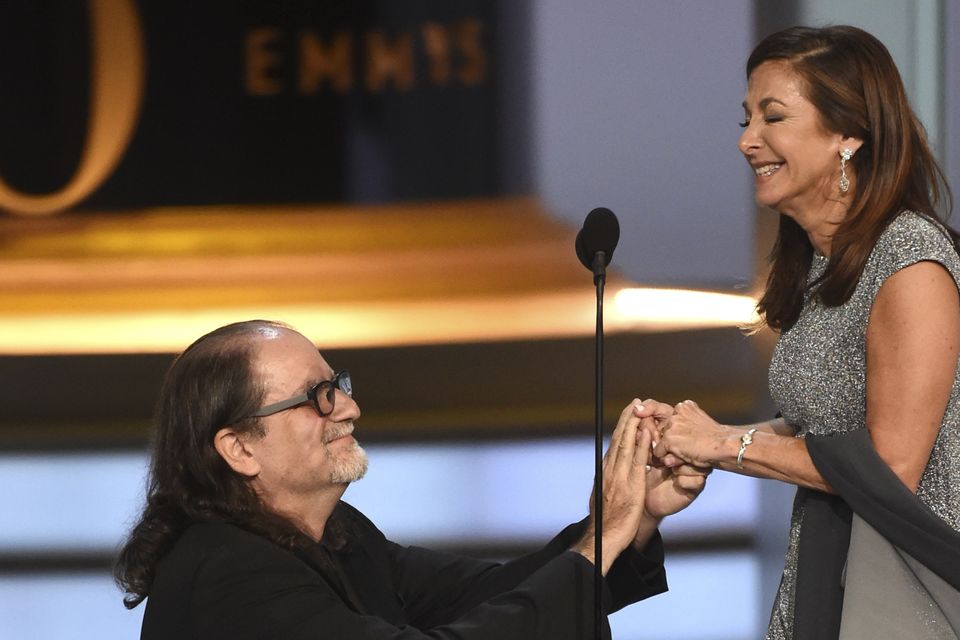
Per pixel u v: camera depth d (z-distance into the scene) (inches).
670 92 1055.0
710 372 978.1
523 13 1074.7
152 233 1093.1
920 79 414.0
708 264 1051.9
